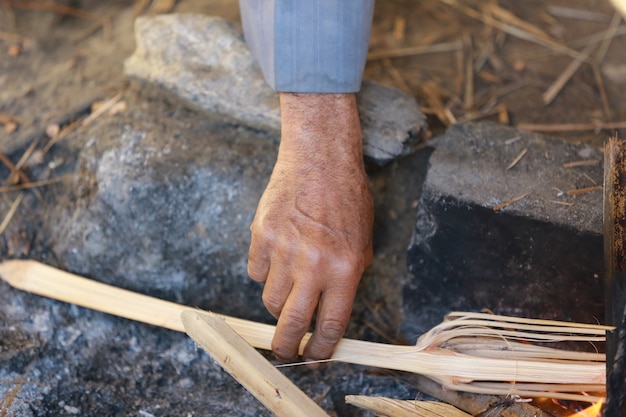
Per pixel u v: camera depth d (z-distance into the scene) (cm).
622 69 103
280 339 74
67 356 82
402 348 77
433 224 82
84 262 89
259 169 87
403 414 73
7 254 90
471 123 86
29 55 104
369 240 76
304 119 76
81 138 92
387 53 105
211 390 80
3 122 96
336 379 80
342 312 73
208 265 87
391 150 83
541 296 81
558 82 101
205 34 92
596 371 73
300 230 73
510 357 75
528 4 112
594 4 112
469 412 75
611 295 70
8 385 79
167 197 87
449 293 84
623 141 73
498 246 80
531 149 83
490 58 105
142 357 82
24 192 92
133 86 97
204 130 90
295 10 74
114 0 112
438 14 111
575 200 79
